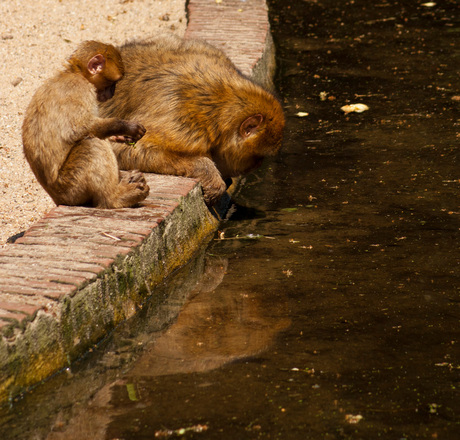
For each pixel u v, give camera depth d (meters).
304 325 7.70
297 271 8.99
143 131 8.62
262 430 5.94
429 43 18.12
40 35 16.83
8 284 7.02
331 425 6.00
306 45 18.50
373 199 11.00
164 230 8.86
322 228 10.19
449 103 14.59
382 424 6.01
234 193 11.57
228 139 10.29
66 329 6.96
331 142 13.23
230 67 10.85
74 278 7.20
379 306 8.03
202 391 6.54
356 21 20.12
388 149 12.76
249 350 7.25
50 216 8.71
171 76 10.13
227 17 17.56
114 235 8.27
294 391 6.49
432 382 6.60
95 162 8.76
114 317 7.73
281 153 12.91
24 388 6.47
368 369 6.83
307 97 15.45
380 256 9.26
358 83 15.98
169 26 17.83
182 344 7.44
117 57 9.14
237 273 9.05
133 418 6.18
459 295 8.21
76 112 8.45
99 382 6.74
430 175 11.66
